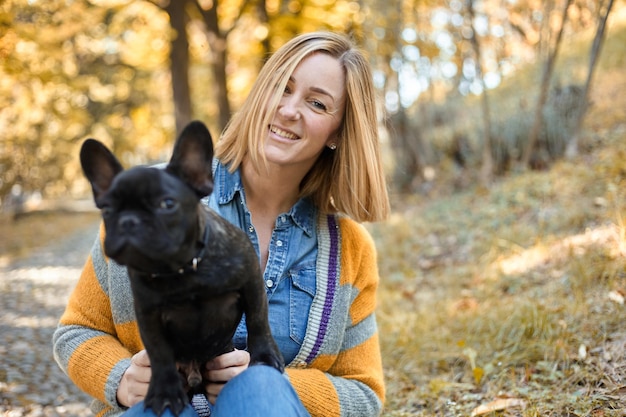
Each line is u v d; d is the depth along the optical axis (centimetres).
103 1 1391
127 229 153
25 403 431
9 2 977
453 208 809
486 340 411
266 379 194
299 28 1264
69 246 1267
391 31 955
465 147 988
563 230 605
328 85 243
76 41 1432
